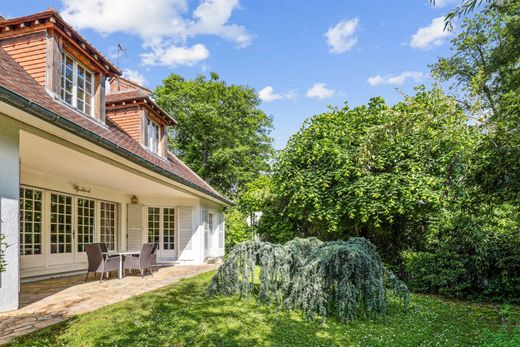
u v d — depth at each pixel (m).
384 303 5.61
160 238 13.22
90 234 10.81
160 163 10.41
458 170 8.02
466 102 6.73
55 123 4.98
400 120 7.12
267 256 6.23
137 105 10.82
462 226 8.41
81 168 7.96
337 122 10.95
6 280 4.97
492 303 7.77
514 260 7.65
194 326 4.67
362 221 9.19
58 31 6.84
